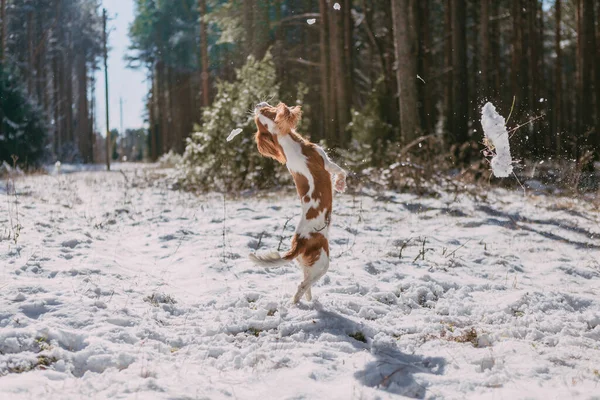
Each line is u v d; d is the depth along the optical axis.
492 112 4.90
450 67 24.44
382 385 3.91
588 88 21.31
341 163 16.97
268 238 8.58
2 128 27.14
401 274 6.77
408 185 13.97
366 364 4.23
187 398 3.59
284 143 5.23
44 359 4.13
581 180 13.98
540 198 12.93
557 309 5.70
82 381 3.84
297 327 4.91
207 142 15.92
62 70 51.00
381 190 13.74
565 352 4.48
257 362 4.22
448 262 7.46
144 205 12.24
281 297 5.75
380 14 28.27
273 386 3.85
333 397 3.71
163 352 4.44
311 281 5.26
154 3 49.62
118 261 7.15
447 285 6.38
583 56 21.42
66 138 51.62
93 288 5.72
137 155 74.12
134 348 4.40
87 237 8.34
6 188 13.90
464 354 4.45
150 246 8.26
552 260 7.84
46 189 14.84
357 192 13.47
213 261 7.18
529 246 8.54
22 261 6.54
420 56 22.80
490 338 4.77
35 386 3.71
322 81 23.86
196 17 48.19
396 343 4.66
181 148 48.75
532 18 26.55
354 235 9.01
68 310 5.01
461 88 21.20
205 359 4.33
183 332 4.84
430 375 4.05
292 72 29.47
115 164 44.69
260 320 5.06
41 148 28.98
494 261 7.61
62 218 9.79
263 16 27.25
